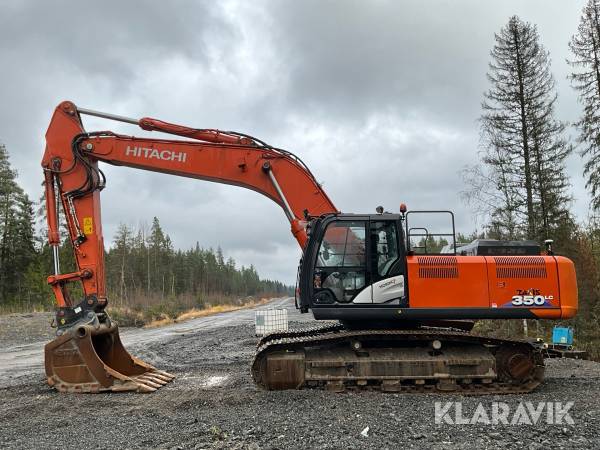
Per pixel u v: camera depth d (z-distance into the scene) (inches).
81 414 320.8
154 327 1339.8
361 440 238.1
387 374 354.9
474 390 353.4
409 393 349.4
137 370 433.1
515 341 356.2
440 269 361.7
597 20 1136.8
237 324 1352.1
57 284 409.1
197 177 423.5
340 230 370.9
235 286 5305.1
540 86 1120.2
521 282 360.5
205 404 330.6
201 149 420.2
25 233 2149.4
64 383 384.2
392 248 367.9
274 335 420.2
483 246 382.3
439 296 358.6
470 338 360.5
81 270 409.7
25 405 348.2
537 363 361.4
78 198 417.1
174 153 421.1
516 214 1079.6
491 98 1146.0
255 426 265.4
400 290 360.8
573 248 1007.0
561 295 359.9
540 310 357.7
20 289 2102.6
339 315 358.9
